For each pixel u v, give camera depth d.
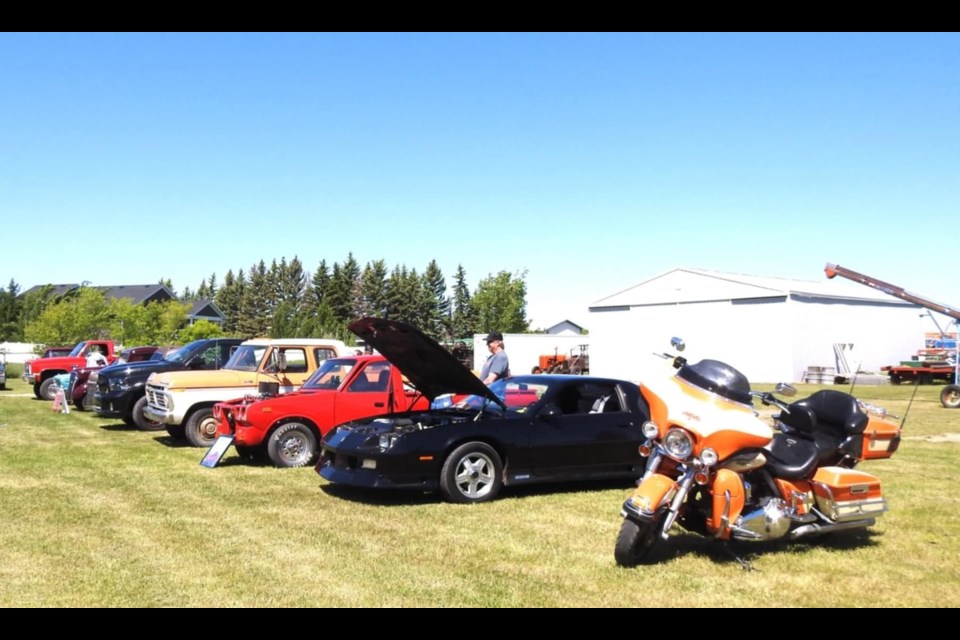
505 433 8.05
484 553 5.94
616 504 7.82
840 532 6.60
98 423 15.94
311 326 69.38
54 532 6.54
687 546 6.13
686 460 5.35
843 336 39.44
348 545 6.16
